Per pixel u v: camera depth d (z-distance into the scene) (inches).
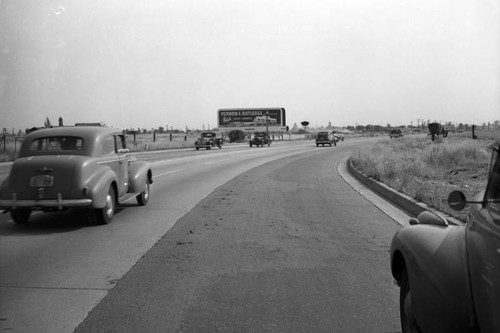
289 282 235.8
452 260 128.7
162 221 395.5
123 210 451.5
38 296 215.2
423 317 136.3
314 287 228.4
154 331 177.9
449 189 521.7
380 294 218.7
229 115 3774.6
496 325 104.8
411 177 617.0
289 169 967.6
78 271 253.6
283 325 183.2
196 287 227.8
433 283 130.4
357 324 184.4
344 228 368.5
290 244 315.3
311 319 189.2
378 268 260.7
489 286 108.0
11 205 347.9
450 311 123.8
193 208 464.1
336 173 878.4
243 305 204.2
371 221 398.0
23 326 182.5
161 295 216.7
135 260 275.4
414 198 466.3
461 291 122.3
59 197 346.9
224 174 848.3
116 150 415.5
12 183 351.6
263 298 212.8
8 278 241.3
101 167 375.6
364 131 6486.2
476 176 646.5
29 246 307.9
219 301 209.0
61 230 358.0
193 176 807.7
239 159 1299.2
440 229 150.9
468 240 124.3
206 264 267.4
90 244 313.9
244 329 179.5
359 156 1034.7
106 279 240.2
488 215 115.8
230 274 249.0
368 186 662.5
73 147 369.1
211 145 2041.1
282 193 583.2
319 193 584.7
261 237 335.9
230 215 425.4
